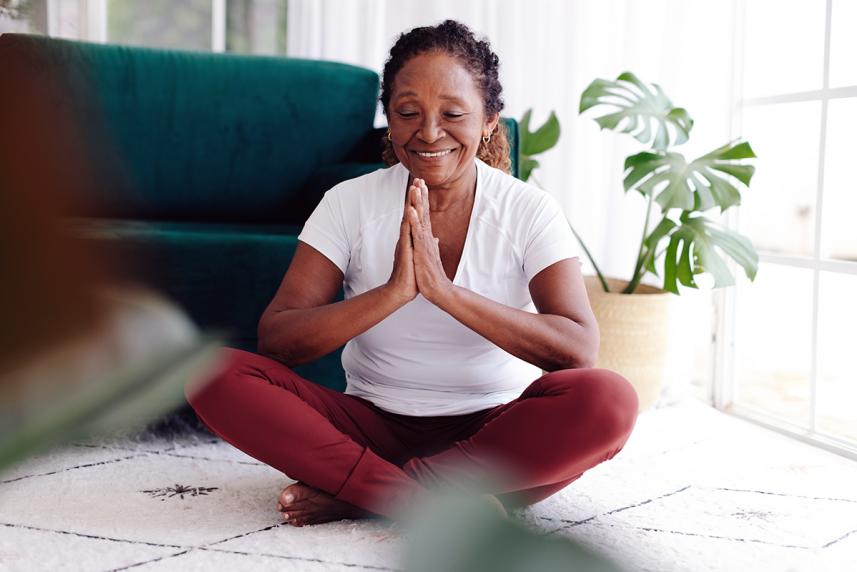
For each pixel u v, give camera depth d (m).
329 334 1.58
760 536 1.65
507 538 0.15
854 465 2.18
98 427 0.13
